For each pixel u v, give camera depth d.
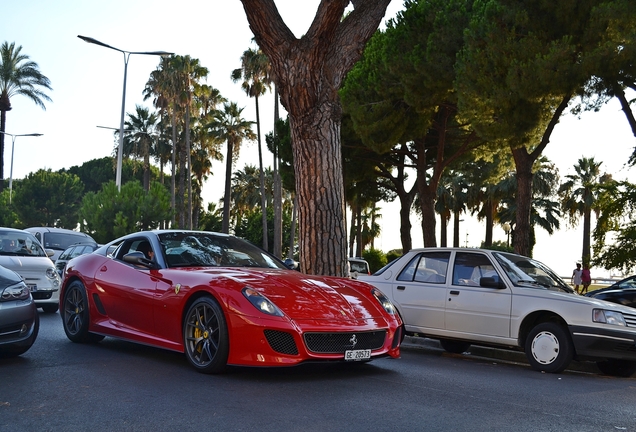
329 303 5.96
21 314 6.38
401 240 28.92
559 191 54.00
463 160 26.94
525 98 15.33
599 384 6.81
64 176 66.62
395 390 5.56
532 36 15.42
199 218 75.25
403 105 21.00
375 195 30.75
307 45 10.49
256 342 5.56
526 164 18.81
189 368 6.21
